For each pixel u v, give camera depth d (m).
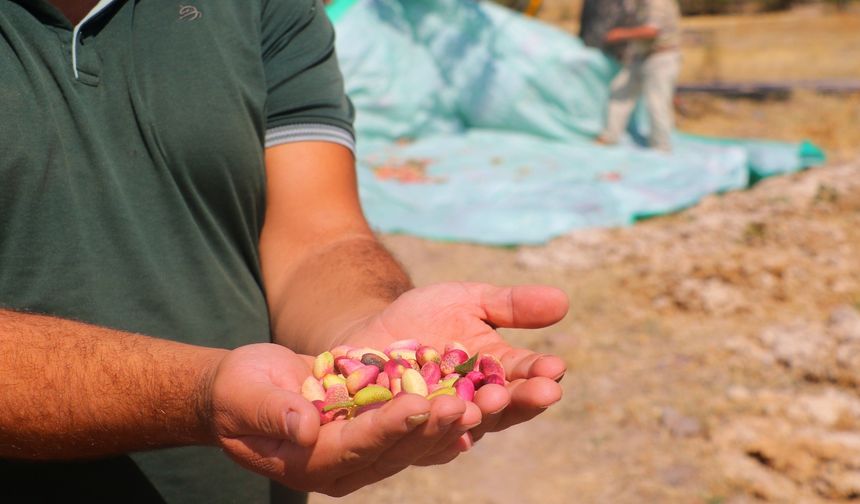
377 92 9.26
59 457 1.33
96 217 1.50
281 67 1.75
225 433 1.17
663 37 8.98
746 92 12.50
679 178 8.23
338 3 9.37
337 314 1.61
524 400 1.22
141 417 1.25
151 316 1.54
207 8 1.61
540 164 8.52
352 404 1.28
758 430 4.05
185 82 1.56
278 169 1.78
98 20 1.52
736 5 23.00
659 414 4.25
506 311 1.49
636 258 6.17
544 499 3.72
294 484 1.16
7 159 1.40
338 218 1.79
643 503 3.65
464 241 6.79
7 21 1.46
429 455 1.15
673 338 5.03
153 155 1.54
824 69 14.55
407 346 1.45
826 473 3.69
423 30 9.55
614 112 9.36
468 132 9.64
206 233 1.61
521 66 9.52
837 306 5.32
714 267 5.82
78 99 1.49
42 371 1.25
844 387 4.44
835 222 6.82
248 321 1.67
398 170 8.23
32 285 1.45
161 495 1.59
